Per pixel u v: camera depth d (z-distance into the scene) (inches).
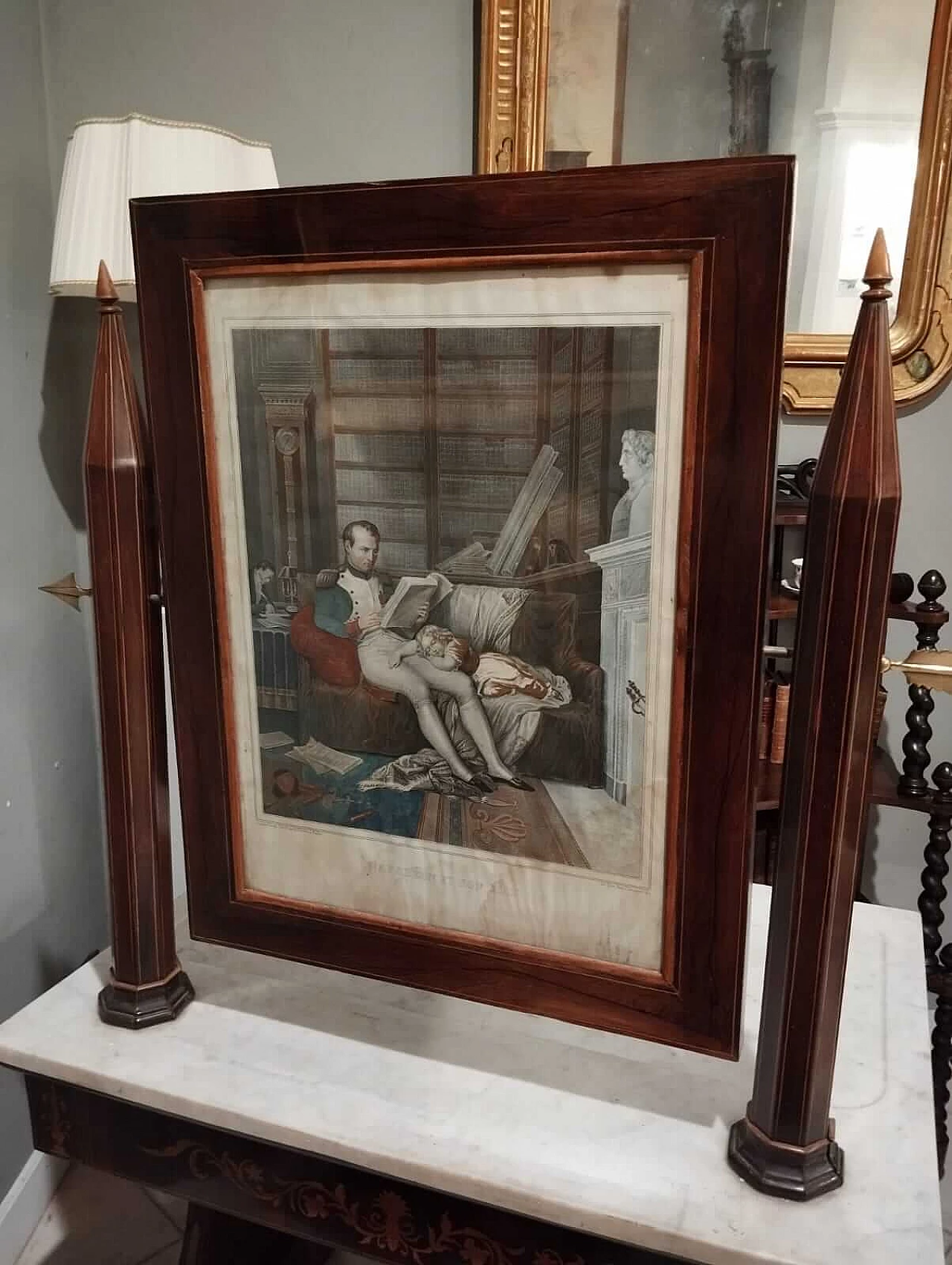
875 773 46.1
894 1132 25.5
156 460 26.5
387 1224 26.1
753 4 43.1
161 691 28.4
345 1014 30.2
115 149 38.7
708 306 20.6
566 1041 28.9
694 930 23.9
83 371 49.8
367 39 45.9
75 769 50.6
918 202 43.8
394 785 27.1
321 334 24.6
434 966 27.3
